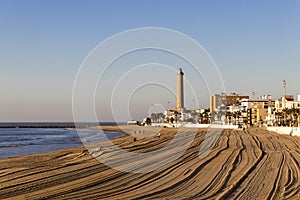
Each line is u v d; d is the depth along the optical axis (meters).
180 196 13.40
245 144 38.81
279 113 103.38
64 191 13.80
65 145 49.34
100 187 14.73
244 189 14.85
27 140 64.81
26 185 14.99
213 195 13.68
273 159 24.77
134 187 14.88
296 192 14.34
